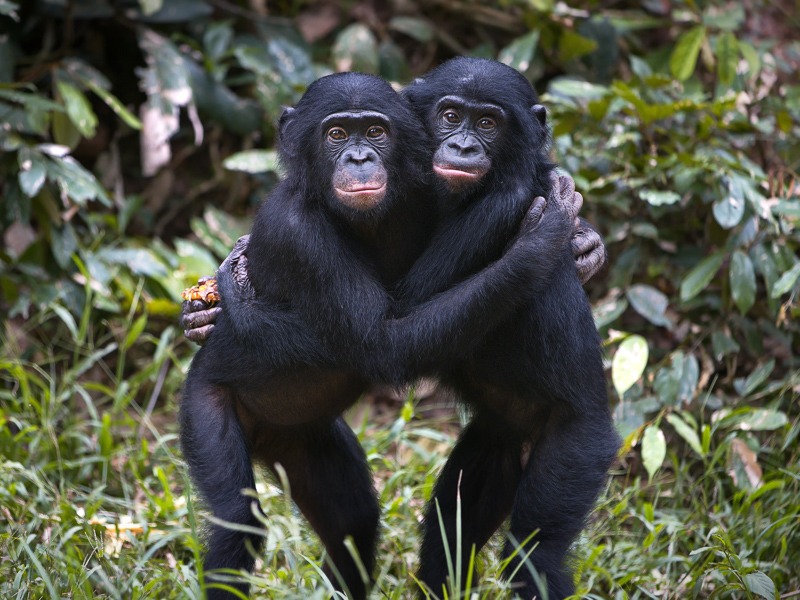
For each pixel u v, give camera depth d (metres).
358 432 15.38
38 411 14.56
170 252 17.80
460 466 11.48
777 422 13.40
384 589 11.66
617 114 16.78
